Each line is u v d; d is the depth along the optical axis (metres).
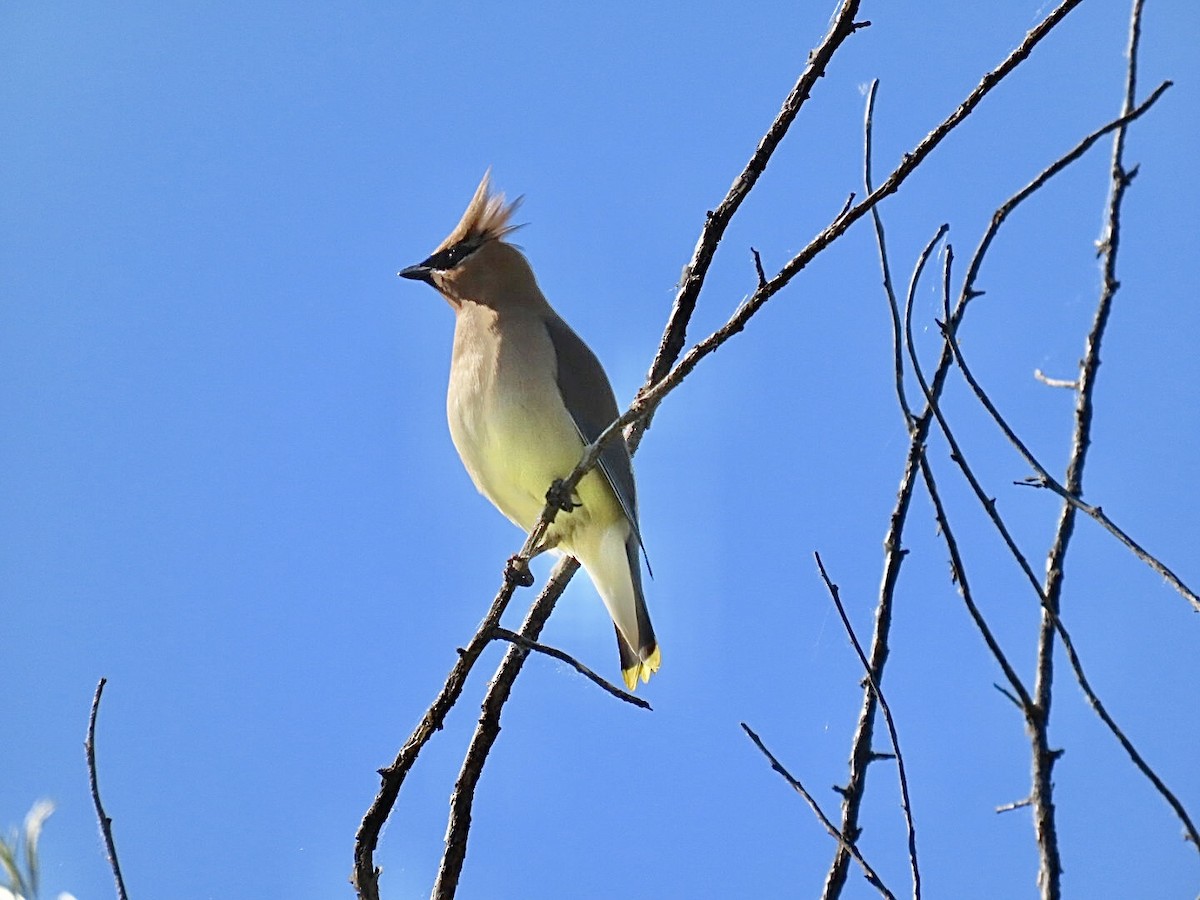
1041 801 5.91
